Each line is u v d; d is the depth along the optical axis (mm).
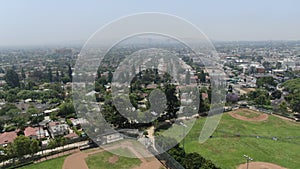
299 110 58281
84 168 32562
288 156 37750
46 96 77875
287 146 41531
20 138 36688
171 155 32719
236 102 70250
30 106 63656
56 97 78688
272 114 61188
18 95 77750
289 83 88688
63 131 47562
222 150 39312
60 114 58500
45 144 41469
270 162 35688
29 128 50344
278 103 70500
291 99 65188
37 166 34406
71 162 34656
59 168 33375
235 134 46406
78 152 37781
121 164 32750
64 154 37500
